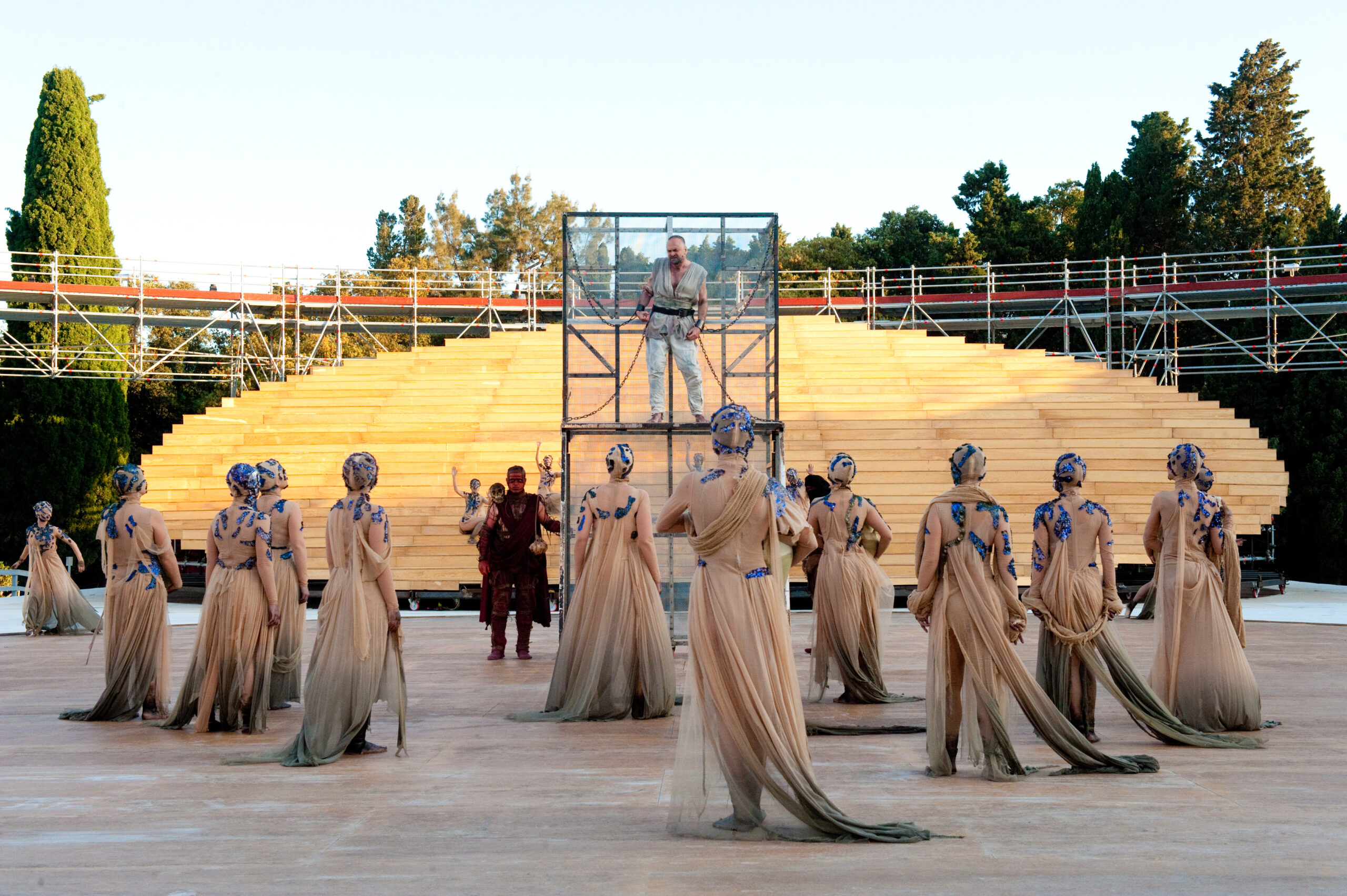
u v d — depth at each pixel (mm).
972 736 5391
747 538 4492
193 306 29094
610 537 7430
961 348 23203
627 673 7297
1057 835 4293
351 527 6066
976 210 45656
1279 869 3848
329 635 6016
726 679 4367
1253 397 27516
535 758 5965
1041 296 29453
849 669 8023
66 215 29578
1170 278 35625
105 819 4605
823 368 22000
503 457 18688
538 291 32188
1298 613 15961
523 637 10680
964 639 5426
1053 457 18703
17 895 3580
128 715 7355
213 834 4352
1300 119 42938
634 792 5117
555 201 60344
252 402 21219
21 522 26672
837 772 5570
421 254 58281
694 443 9656
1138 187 39344
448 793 5094
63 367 28297
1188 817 4586
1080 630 6395
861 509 8219
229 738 6641
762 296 10047
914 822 4516
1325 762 5797
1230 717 6578
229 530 6945
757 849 4125
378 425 20156
